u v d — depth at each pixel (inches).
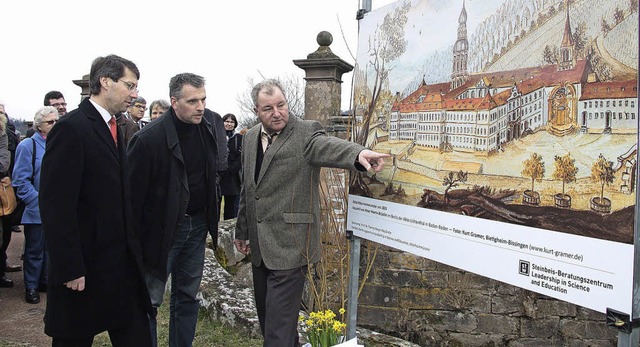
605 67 61.9
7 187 188.2
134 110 219.0
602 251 62.1
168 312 178.2
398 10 103.1
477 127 81.5
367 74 113.7
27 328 165.3
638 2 57.8
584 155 64.5
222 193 302.8
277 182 111.9
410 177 96.7
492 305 187.5
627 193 59.3
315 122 114.7
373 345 157.5
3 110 205.5
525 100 73.0
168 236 119.6
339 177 143.7
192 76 120.1
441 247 88.4
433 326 189.9
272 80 112.3
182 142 125.6
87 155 96.2
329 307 147.3
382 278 192.7
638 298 58.6
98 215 97.4
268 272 119.0
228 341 153.4
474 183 81.7
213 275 190.9
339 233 143.9
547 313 183.9
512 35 75.4
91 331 97.5
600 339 180.5
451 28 87.9
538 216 70.7
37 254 189.8
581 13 65.0
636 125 58.4
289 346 111.1
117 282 99.7
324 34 195.0
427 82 93.3
